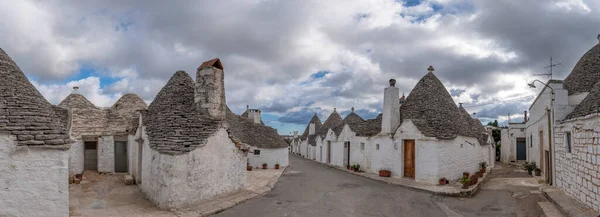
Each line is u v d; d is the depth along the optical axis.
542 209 10.22
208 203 10.34
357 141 21.28
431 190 13.41
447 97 18.02
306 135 43.03
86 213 9.02
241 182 12.66
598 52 15.67
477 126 25.38
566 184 11.35
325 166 25.77
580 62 16.62
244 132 24.95
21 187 6.78
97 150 16.22
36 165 6.91
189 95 12.46
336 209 10.54
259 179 16.55
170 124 10.97
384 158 17.94
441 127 15.95
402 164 16.88
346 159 24.00
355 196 12.62
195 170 10.24
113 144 16.25
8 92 7.49
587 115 9.12
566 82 16.55
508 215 9.96
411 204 11.40
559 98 12.72
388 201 11.81
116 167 16.27
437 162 14.97
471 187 13.70
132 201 10.55
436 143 15.05
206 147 10.70
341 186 14.92
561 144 11.98
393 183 15.34
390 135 17.48
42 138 7.02
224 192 11.62
